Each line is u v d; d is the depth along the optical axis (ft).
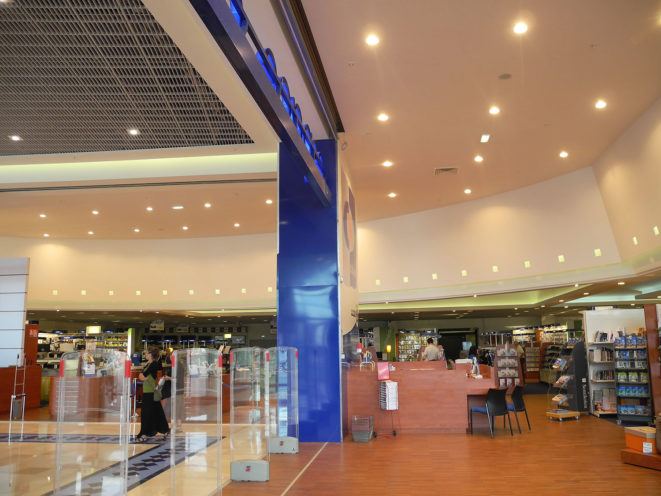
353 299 34.35
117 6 17.66
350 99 27.14
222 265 59.16
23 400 39.96
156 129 27.99
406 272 50.93
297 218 29.12
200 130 28.22
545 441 26.45
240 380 20.42
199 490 17.31
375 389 30.14
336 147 29.73
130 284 59.93
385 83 25.62
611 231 38.04
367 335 86.69
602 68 24.52
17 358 45.06
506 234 44.45
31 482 19.57
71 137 28.81
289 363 25.29
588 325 35.42
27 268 46.29
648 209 32.65
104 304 59.77
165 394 28.78
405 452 24.35
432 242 49.24
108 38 19.58
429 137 32.04
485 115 29.30
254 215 48.88
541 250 42.50
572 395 35.40
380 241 52.44
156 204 44.06
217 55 20.24
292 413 24.59
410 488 18.29
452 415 29.78
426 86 25.95
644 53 23.35
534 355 69.51
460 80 25.40
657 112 28.22
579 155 35.81
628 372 32.12
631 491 17.52
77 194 36.96
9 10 17.81
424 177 39.52
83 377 14.07
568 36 21.94
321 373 27.66
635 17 20.79
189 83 23.16
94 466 13.61
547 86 26.14
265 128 27.50
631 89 26.61
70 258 58.90
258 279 58.39
